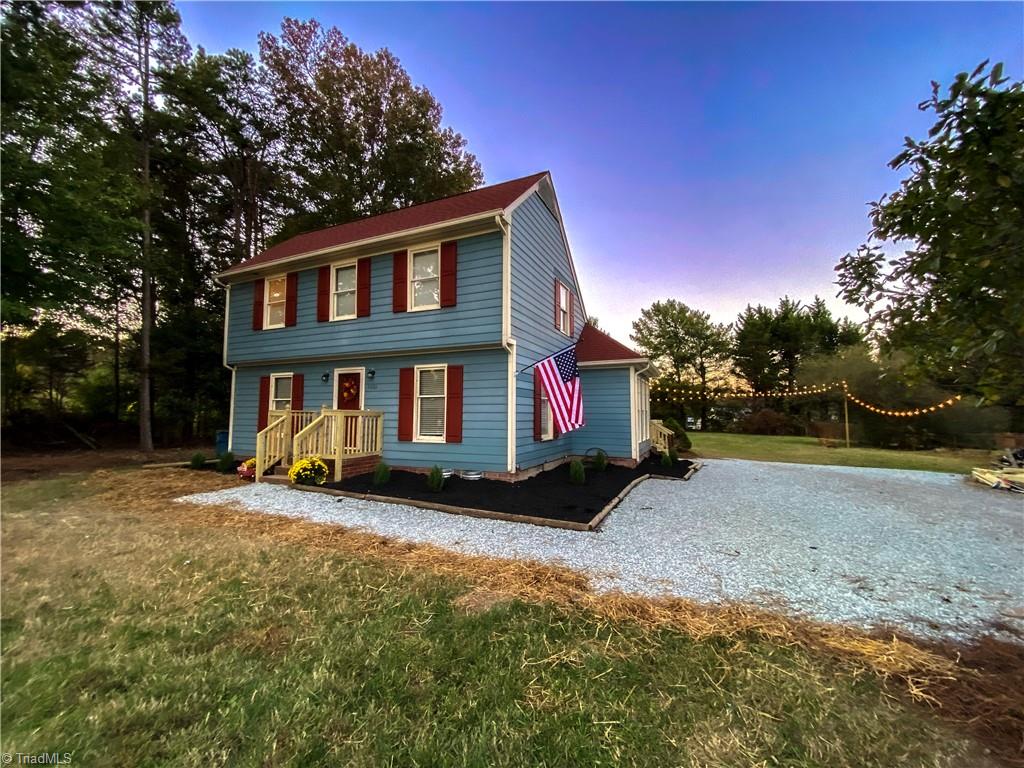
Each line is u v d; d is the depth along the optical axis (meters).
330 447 8.53
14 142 8.88
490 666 2.49
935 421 16.47
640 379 12.24
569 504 6.58
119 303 16.53
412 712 2.10
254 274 11.21
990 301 1.76
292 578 3.75
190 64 15.88
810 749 1.90
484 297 8.48
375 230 10.63
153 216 15.95
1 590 3.45
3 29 9.13
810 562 4.34
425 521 5.79
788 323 27.11
